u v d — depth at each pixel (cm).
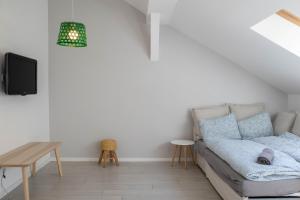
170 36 493
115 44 490
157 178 404
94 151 496
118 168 453
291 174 266
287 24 351
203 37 463
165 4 381
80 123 494
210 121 459
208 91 500
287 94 506
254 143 388
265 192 261
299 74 401
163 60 495
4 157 310
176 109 498
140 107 496
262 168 268
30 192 346
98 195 340
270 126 466
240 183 265
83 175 415
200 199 330
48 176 409
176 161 496
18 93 344
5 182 339
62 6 484
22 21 384
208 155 382
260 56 415
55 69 488
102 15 488
